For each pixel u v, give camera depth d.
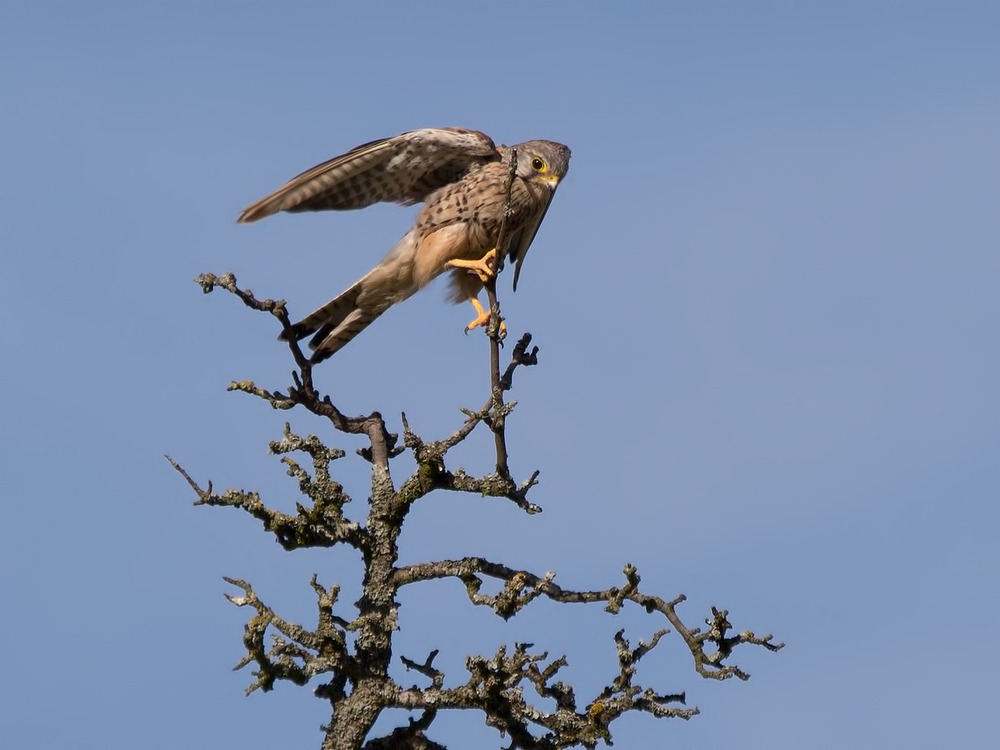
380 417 8.95
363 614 8.20
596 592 8.30
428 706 7.86
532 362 9.01
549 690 8.04
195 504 7.85
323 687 7.92
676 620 8.24
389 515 8.40
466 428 8.52
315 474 8.12
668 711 7.96
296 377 8.74
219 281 8.28
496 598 8.23
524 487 8.65
